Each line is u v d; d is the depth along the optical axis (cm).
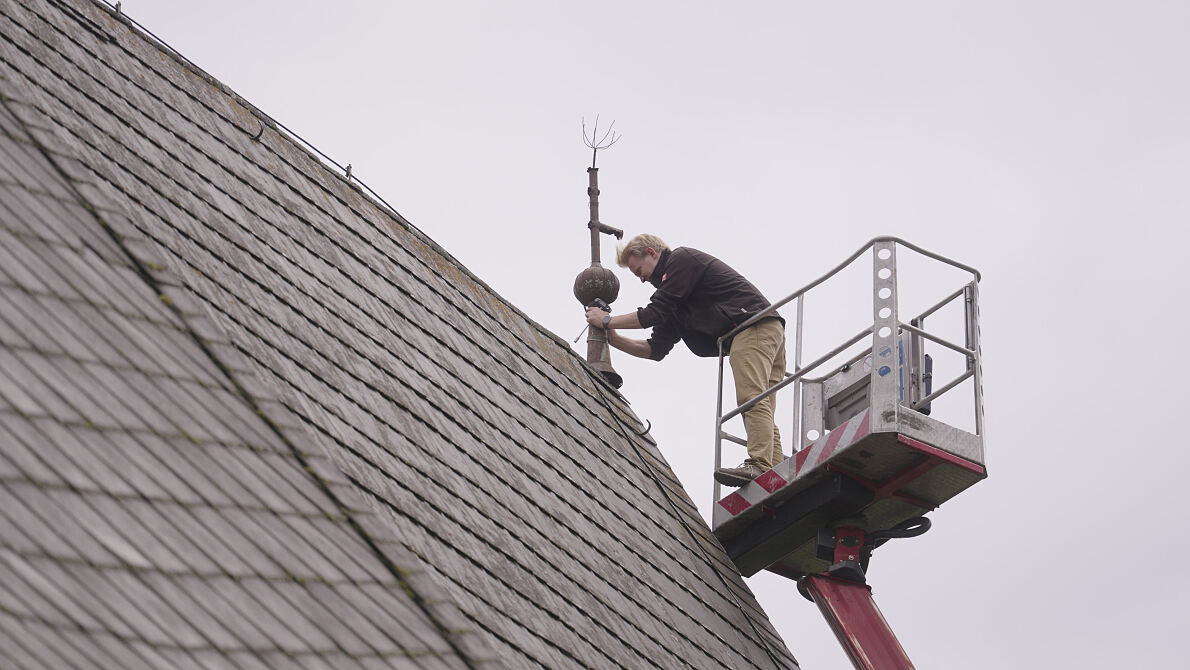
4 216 1644
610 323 2970
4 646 1132
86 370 1518
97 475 1388
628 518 2552
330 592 1515
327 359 2070
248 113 2558
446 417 2241
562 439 2575
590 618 2095
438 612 1631
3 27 2158
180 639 1278
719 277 2883
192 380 1661
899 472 2698
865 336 2725
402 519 1864
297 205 2433
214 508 1488
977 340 2753
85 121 2105
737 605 2661
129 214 1956
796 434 2780
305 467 1695
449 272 2759
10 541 1234
